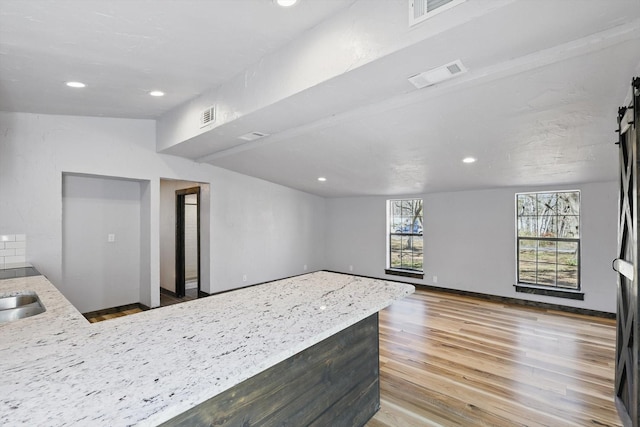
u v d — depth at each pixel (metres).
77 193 4.32
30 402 0.79
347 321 1.43
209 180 5.33
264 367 1.03
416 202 6.52
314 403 1.58
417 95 2.29
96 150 4.06
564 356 3.29
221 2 1.71
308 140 3.65
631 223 2.01
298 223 7.14
